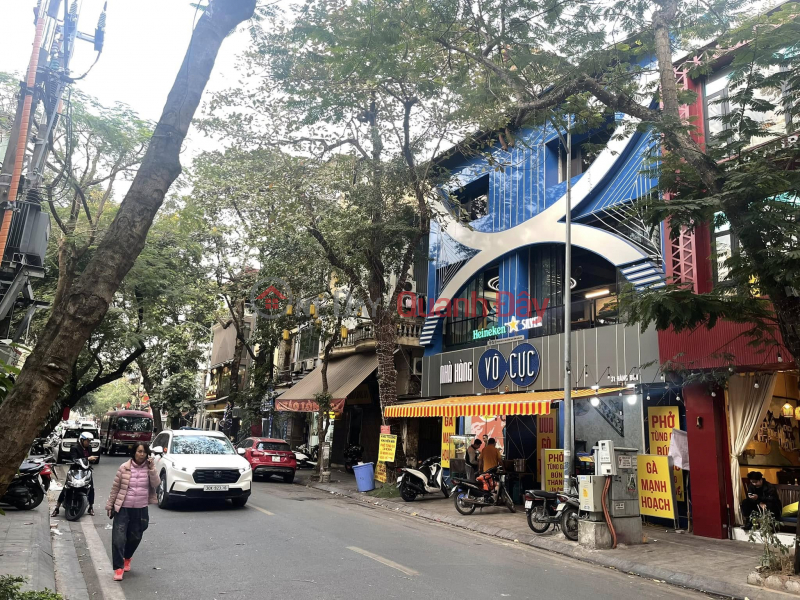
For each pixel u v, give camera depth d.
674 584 7.54
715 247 10.88
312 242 17.94
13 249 9.34
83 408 76.62
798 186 7.07
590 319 14.56
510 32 9.68
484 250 17.72
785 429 11.98
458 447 16.47
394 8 9.49
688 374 10.91
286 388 30.23
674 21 9.27
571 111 9.88
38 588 5.85
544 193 15.99
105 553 8.17
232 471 12.09
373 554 8.15
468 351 17.23
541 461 14.19
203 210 16.81
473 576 7.16
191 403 38.41
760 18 8.60
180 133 3.34
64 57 9.07
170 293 21.17
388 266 18.67
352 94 14.04
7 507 11.08
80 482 10.52
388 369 16.78
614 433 13.08
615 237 13.43
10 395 2.59
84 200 14.33
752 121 8.30
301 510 12.50
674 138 7.98
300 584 6.45
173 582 6.53
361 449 24.22
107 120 14.45
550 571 7.80
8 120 10.27
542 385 14.49
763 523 7.54
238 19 3.73
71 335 2.70
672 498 11.02
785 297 7.10
